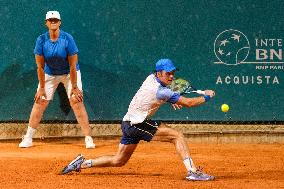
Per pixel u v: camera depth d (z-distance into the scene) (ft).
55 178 73.82
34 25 112.47
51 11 101.81
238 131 112.57
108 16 112.88
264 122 113.39
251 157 94.53
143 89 71.51
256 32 113.29
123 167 83.15
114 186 68.18
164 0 112.98
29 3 112.47
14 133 112.57
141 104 71.20
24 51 112.57
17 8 112.47
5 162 87.15
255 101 113.39
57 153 97.55
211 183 70.08
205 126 113.19
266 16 113.19
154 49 112.88
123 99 113.09
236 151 101.65
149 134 71.67
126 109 113.09
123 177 74.74
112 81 113.19
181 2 113.09
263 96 113.39
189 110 113.09
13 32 112.47
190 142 112.47
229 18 113.19
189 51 113.09
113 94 113.09
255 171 80.69
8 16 112.37
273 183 70.44
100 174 77.10
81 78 112.88
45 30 112.57
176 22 113.09
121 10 112.88
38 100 103.71
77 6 112.57
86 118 104.32
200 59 113.09
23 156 93.56
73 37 112.68
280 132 112.37
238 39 113.29
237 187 67.51
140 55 112.88
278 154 98.22
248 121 113.39
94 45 112.88
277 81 113.39
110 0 112.88
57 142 111.14
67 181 71.61
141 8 112.88
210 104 113.09
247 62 113.39
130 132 71.77
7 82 112.57
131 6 112.88
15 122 112.57
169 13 113.09
